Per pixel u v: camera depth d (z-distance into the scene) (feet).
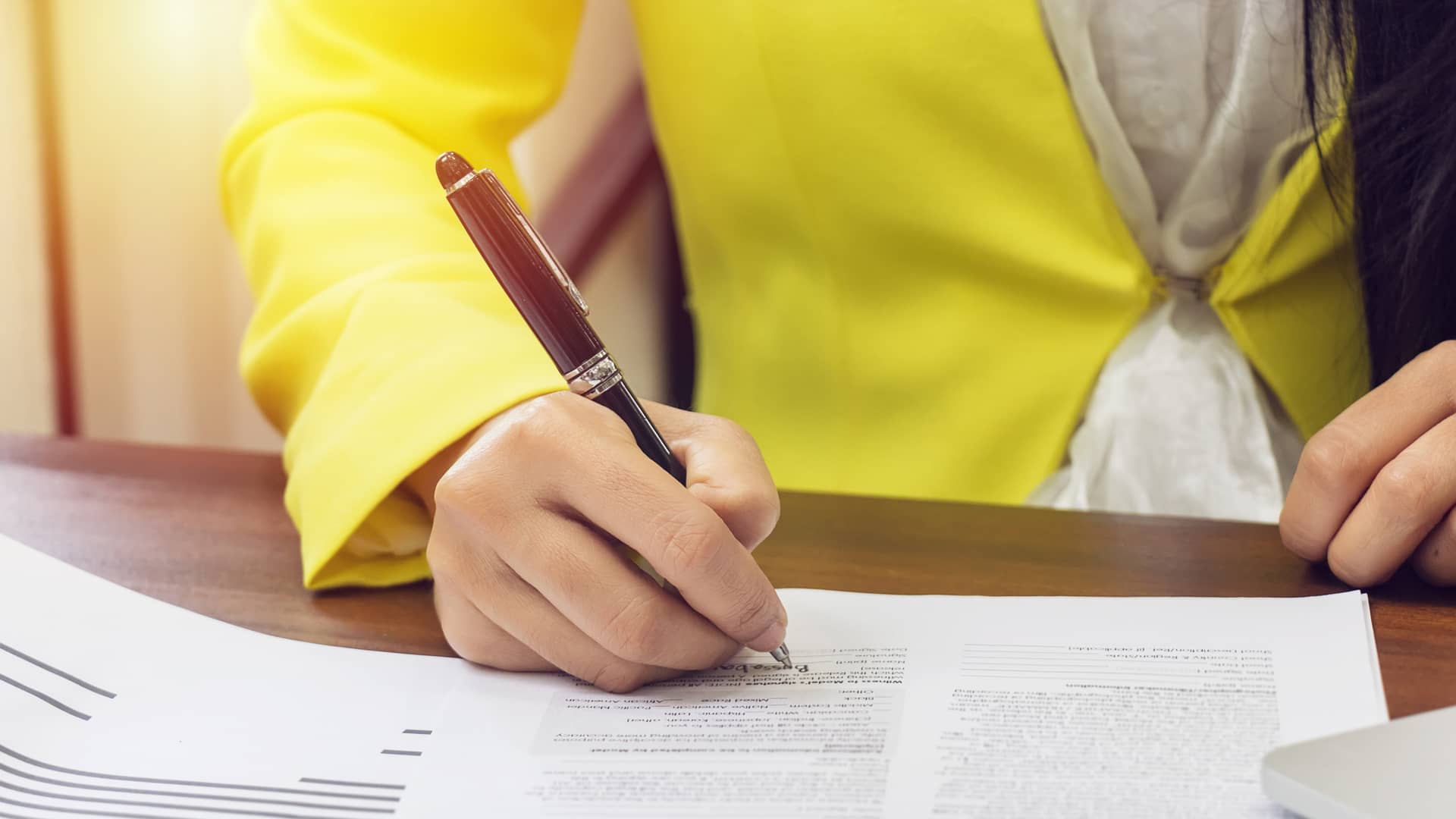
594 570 1.34
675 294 5.57
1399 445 1.53
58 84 3.09
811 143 2.39
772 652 1.40
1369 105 1.81
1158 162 2.21
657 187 5.34
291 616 1.61
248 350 2.01
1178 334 2.30
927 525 1.83
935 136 2.29
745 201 2.57
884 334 2.53
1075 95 2.14
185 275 3.46
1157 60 2.09
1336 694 1.26
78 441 2.25
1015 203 2.30
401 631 1.57
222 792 1.22
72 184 3.17
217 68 3.41
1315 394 2.33
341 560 1.71
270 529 1.88
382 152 2.17
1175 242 2.24
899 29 2.21
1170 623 1.44
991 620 1.49
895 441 2.56
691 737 1.28
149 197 3.34
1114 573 1.64
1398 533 1.48
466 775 1.24
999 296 2.39
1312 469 1.56
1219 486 2.21
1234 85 2.06
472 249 1.99
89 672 1.46
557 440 1.36
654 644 1.33
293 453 1.78
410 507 1.70
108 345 3.32
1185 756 1.18
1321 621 1.42
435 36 2.39
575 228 4.44
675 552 1.29
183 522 1.91
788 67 2.34
